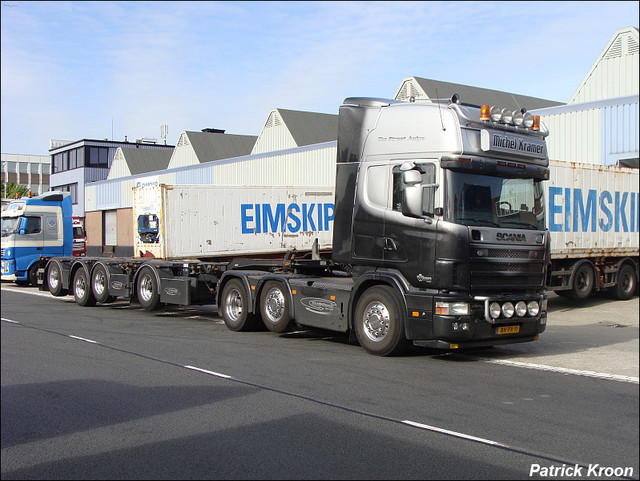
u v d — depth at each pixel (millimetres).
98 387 7473
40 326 12773
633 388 7547
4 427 5961
